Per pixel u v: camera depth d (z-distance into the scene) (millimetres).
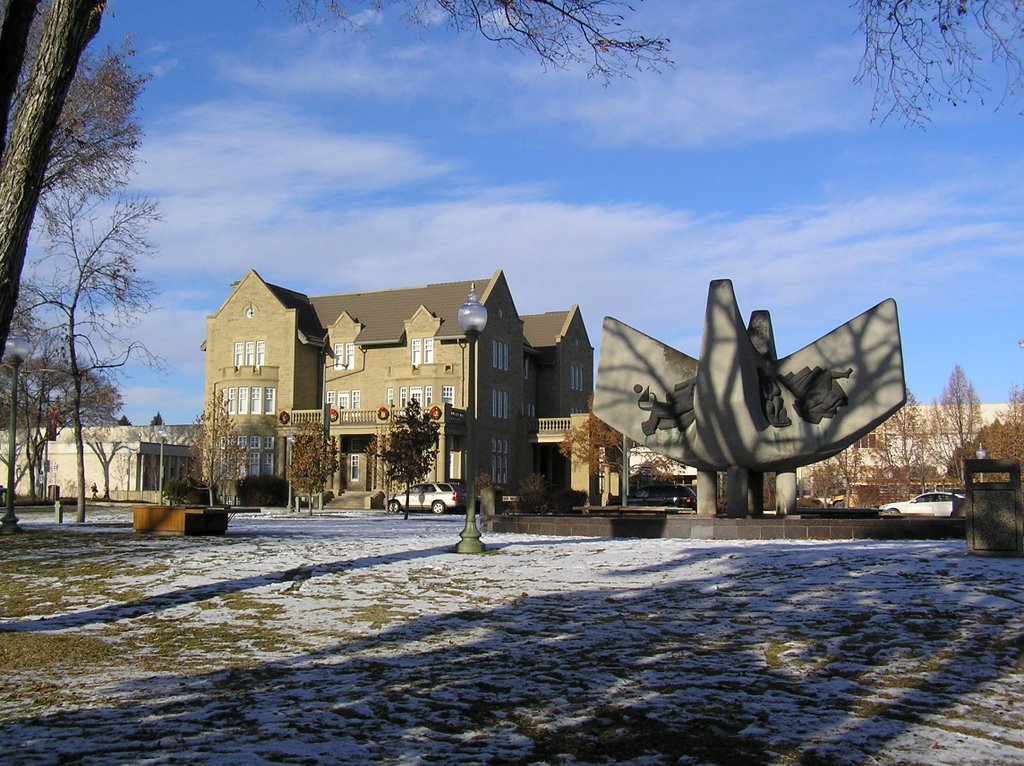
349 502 61188
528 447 68750
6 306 8367
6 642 10156
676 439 21672
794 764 5820
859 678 7922
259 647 9812
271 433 66062
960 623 9836
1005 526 14125
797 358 20938
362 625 10797
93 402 64688
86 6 8617
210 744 6297
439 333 64188
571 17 10594
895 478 64812
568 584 13273
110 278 32969
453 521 36844
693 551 16203
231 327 68750
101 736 6539
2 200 8406
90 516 40344
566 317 76188
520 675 8227
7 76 7895
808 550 15766
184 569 15773
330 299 72500
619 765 5816
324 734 6523
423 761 5898
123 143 26672
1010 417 63875
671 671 8250
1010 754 5973
